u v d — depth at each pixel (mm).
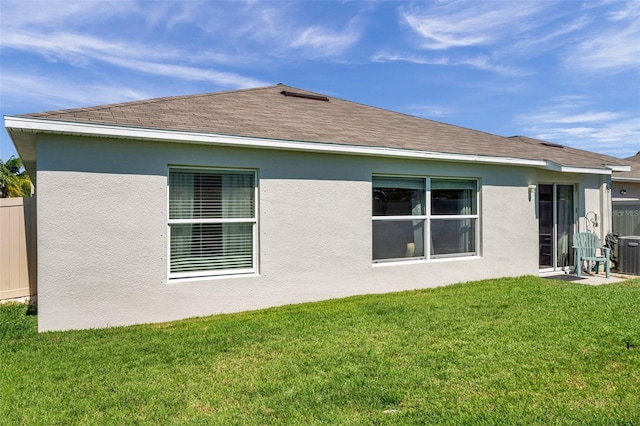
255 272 7156
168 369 4348
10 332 5707
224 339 5301
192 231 6719
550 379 4008
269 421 3309
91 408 3520
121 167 6113
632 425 3182
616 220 12523
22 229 8492
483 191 9539
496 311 6504
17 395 3758
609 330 5422
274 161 7223
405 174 8547
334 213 7801
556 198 11023
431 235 9039
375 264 8328
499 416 3338
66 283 5809
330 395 3725
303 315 6449
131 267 6172
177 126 6398
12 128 5355
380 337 5301
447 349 4824
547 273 10773
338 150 7438
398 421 3287
